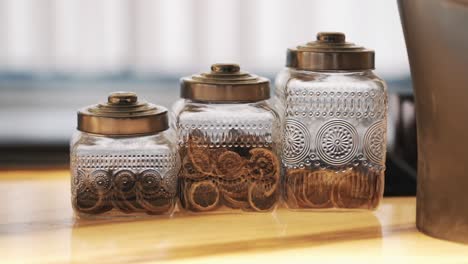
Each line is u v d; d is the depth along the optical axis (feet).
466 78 2.60
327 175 3.08
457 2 2.56
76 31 5.80
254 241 2.77
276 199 3.09
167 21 5.81
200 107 2.99
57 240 2.78
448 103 2.66
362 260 2.61
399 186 3.40
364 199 3.10
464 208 2.72
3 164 4.03
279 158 3.11
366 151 3.07
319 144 3.06
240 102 2.97
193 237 2.82
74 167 2.99
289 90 3.05
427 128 2.77
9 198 3.29
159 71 5.88
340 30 5.82
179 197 3.07
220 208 3.06
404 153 3.57
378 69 5.88
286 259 2.60
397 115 3.64
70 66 5.86
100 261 2.58
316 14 5.81
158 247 2.71
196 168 3.02
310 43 3.08
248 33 5.81
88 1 5.77
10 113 5.66
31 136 4.98
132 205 2.99
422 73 2.72
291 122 3.06
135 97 2.96
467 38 2.57
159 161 2.98
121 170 2.97
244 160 3.02
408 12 2.71
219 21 5.80
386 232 2.89
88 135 2.96
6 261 2.57
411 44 2.73
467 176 2.69
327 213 3.12
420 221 2.89
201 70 5.86
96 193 2.97
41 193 3.37
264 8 5.79
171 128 3.10
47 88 5.90
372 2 5.80
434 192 2.80
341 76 3.05
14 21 5.77
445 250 2.71
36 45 5.82
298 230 2.90
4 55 5.83
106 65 5.86
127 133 2.91
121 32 5.82
